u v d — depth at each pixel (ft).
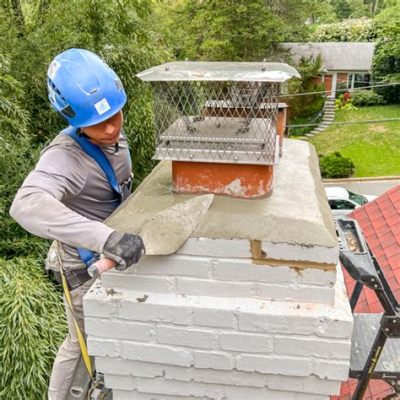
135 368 4.78
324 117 63.98
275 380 4.56
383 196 16.74
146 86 19.03
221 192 4.69
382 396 7.98
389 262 13.11
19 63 17.37
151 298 4.51
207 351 4.53
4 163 15.34
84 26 18.49
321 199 4.82
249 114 4.52
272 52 56.70
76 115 4.72
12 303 12.82
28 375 12.21
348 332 4.21
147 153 19.04
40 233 4.16
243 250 4.27
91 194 5.20
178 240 4.28
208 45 49.06
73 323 5.62
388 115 63.98
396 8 78.38
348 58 70.13
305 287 4.30
